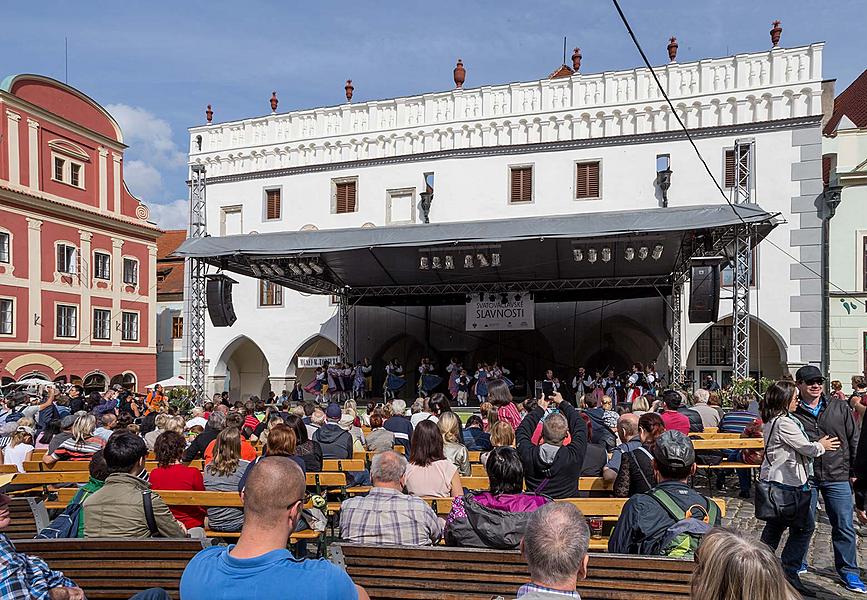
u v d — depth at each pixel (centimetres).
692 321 1516
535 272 2145
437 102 2547
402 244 1555
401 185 2575
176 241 4184
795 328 2147
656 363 2420
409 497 428
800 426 530
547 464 521
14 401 1405
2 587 302
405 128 2567
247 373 3344
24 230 2670
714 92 2230
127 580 363
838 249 2131
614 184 2331
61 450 763
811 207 2134
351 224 2627
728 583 190
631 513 363
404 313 2645
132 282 3228
